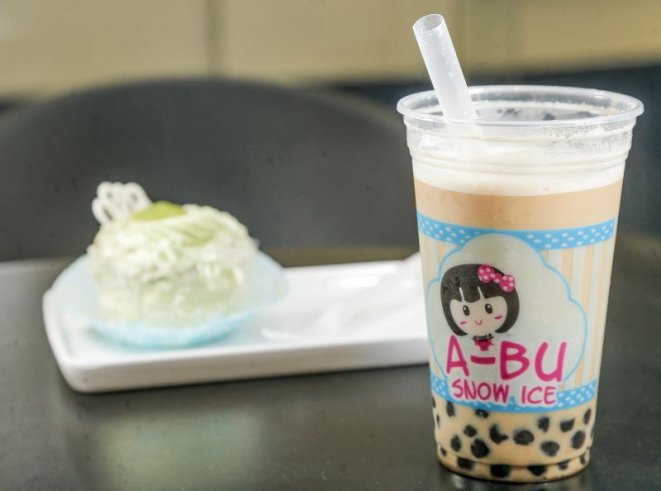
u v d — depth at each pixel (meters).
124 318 0.62
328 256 0.77
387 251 0.78
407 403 0.55
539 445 0.46
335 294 0.69
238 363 0.58
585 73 1.73
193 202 1.06
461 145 0.43
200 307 0.62
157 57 1.81
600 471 0.48
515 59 1.78
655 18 1.69
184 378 0.58
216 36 1.82
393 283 0.66
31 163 1.02
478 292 0.45
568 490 0.46
